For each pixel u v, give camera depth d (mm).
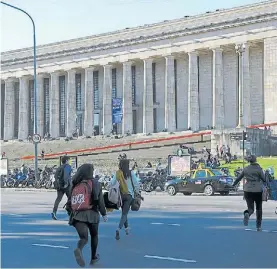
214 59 93875
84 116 111625
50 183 60812
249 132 67500
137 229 21688
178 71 102625
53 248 17094
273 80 87562
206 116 98938
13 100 123500
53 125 113375
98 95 112312
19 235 20172
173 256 15375
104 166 78750
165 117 100250
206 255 15477
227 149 66062
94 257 14188
